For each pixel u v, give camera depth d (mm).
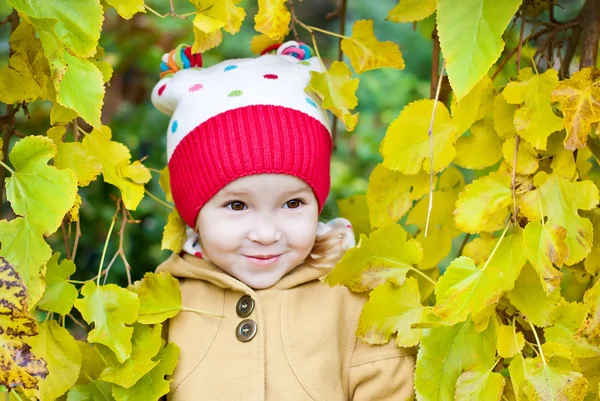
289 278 1215
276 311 1192
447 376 1053
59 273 1061
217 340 1192
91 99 949
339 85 1160
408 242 1104
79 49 938
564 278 1433
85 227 2184
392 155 1105
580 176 1217
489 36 904
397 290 1113
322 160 1186
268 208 1149
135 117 2393
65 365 1050
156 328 1131
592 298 954
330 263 1245
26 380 891
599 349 1028
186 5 2424
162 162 2371
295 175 1137
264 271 1185
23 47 1044
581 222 1008
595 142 1084
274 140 1124
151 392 1106
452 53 909
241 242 1157
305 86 1190
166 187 1312
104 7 1047
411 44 3260
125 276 2258
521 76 1033
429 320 1051
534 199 1021
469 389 1023
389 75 3174
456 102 1077
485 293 967
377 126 3047
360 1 3375
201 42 1108
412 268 1118
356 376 1190
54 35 898
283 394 1161
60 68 920
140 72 2486
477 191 1034
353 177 2809
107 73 1086
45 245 942
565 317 1047
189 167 1173
